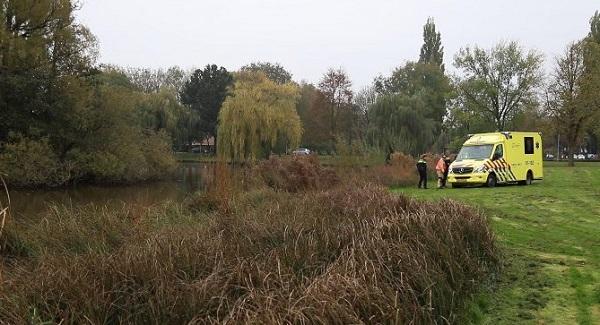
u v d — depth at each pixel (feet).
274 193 44.93
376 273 16.60
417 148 125.80
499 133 76.79
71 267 17.46
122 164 107.24
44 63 100.01
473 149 76.54
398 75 211.00
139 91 185.37
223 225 26.89
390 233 21.59
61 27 104.78
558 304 20.49
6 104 94.43
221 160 46.73
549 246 31.99
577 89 134.31
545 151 248.93
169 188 101.24
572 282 23.53
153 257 18.47
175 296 15.70
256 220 26.53
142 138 123.95
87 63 111.04
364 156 78.18
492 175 73.46
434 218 24.14
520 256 28.96
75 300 14.65
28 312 13.79
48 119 101.76
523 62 151.74
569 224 40.16
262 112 131.85
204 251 20.39
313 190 47.62
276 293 15.33
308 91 245.45
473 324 18.11
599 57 116.47
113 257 18.74
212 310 15.23
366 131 124.57
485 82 153.28
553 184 77.97
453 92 161.07
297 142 141.79
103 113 108.27
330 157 72.79
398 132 124.88
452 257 21.29
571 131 140.46
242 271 17.54
